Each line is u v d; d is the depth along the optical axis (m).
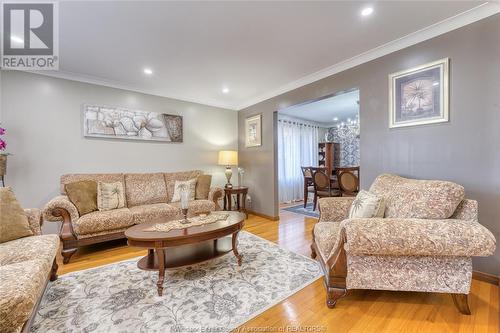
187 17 1.94
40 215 2.07
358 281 1.54
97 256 2.57
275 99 4.00
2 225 1.68
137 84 3.59
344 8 1.85
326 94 3.12
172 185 3.80
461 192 1.51
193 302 1.67
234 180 4.93
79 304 1.66
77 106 3.25
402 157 2.36
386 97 2.48
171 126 4.09
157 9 1.83
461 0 1.76
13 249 1.52
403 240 1.33
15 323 0.94
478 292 1.75
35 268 1.26
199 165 4.46
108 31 2.13
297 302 1.66
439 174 2.11
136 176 3.54
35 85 2.97
